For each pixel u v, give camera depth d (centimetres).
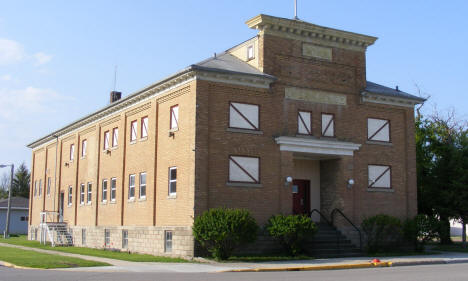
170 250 2802
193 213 2575
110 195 3581
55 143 4809
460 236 5694
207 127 2659
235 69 2811
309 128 2961
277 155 2838
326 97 3031
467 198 3419
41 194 5062
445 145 3681
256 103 2817
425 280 1569
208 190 2627
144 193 3147
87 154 4062
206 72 2672
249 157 2761
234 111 2753
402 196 3219
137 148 3262
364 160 3108
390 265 2358
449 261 2528
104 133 3800
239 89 2778
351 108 3111
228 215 2433
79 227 4019
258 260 2472
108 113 3709
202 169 2617
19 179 9488
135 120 3344
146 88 3078
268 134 2825
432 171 3631
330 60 3078
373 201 3105
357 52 3184
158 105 3064
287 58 2938
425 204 3622
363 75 3181
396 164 3228
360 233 2905
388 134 3234
